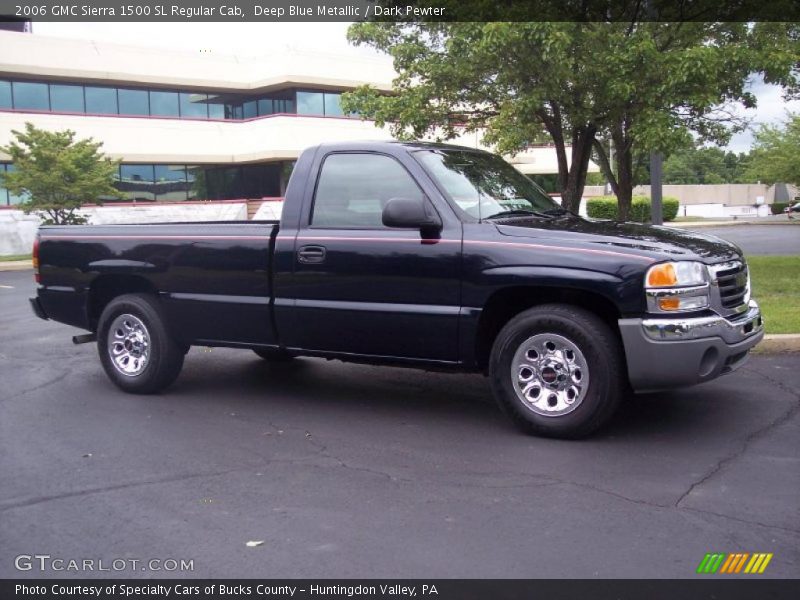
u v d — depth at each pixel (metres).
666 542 3.76
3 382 7.59
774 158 35.91
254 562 3.68
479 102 11.72
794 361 7.24
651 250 5.04
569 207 12.09
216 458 5.17
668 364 4.92
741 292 5.52
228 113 35.12
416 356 5.69
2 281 19.36
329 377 7.45
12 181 24.95
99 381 7.55
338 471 4.86
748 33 10.81
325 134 33.50
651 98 9.87
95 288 7.10
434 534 3.92
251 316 6.27
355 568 3.59
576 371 5.16
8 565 3.71
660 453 4.98
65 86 30.73
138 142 31.70
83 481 4.79
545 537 3.85
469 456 5.06
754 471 4.64
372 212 5.84
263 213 31.22
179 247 6.54
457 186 5.79
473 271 5.35
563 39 9.38
